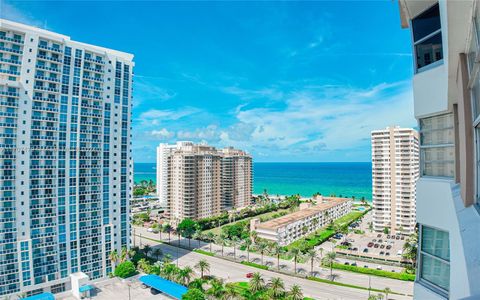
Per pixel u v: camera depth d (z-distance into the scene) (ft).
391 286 261.85
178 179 494.18
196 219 492.95
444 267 31.91
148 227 495.41
